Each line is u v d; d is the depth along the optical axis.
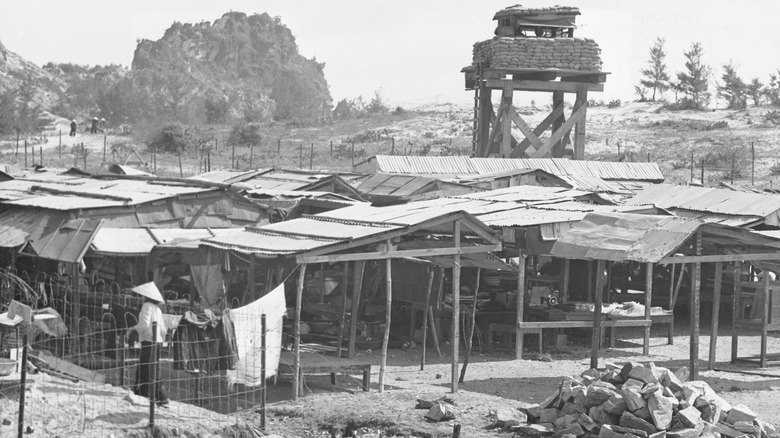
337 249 20.45
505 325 26.05
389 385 21.69
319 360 21.00
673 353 26.98
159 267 24.55
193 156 76.88
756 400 21.23
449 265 23.84
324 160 73.00
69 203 26.33
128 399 17.67
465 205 28.92
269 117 141.75
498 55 47.59
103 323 21.75
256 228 22.75
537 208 28.23
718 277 23.92
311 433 17.80
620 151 72.94
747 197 32.06
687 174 63.62
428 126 87.81
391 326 26.97
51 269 24.83
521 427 17.72
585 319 26.27
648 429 16.50
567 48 47.72
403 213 22.59
